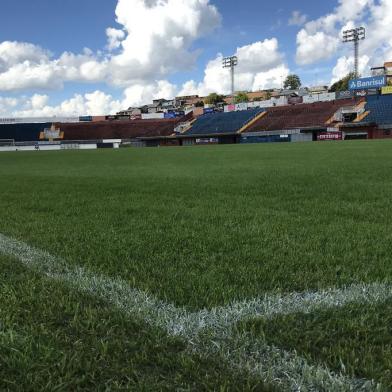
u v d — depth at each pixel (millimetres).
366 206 5277
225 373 1621
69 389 1555
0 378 1626
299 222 4387
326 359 1698
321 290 2438
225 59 80438
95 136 79875
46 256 3320
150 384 1555
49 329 2023
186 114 82688
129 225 4453
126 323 2062
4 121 78875
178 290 2467
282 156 18625
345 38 69812
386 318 2051
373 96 60812
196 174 10852
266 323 2018
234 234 3877
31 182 9938
